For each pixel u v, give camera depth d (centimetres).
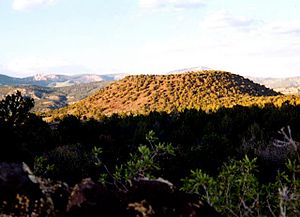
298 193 439
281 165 1530
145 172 555
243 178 490
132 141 3284
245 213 443
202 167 1627
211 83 16888
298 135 2564
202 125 4775
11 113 1137
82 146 2402
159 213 347
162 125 4762
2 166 366
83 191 347
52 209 347
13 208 336
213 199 453
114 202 351
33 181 366
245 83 17875
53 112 17125
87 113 15788
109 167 1698
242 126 4247
